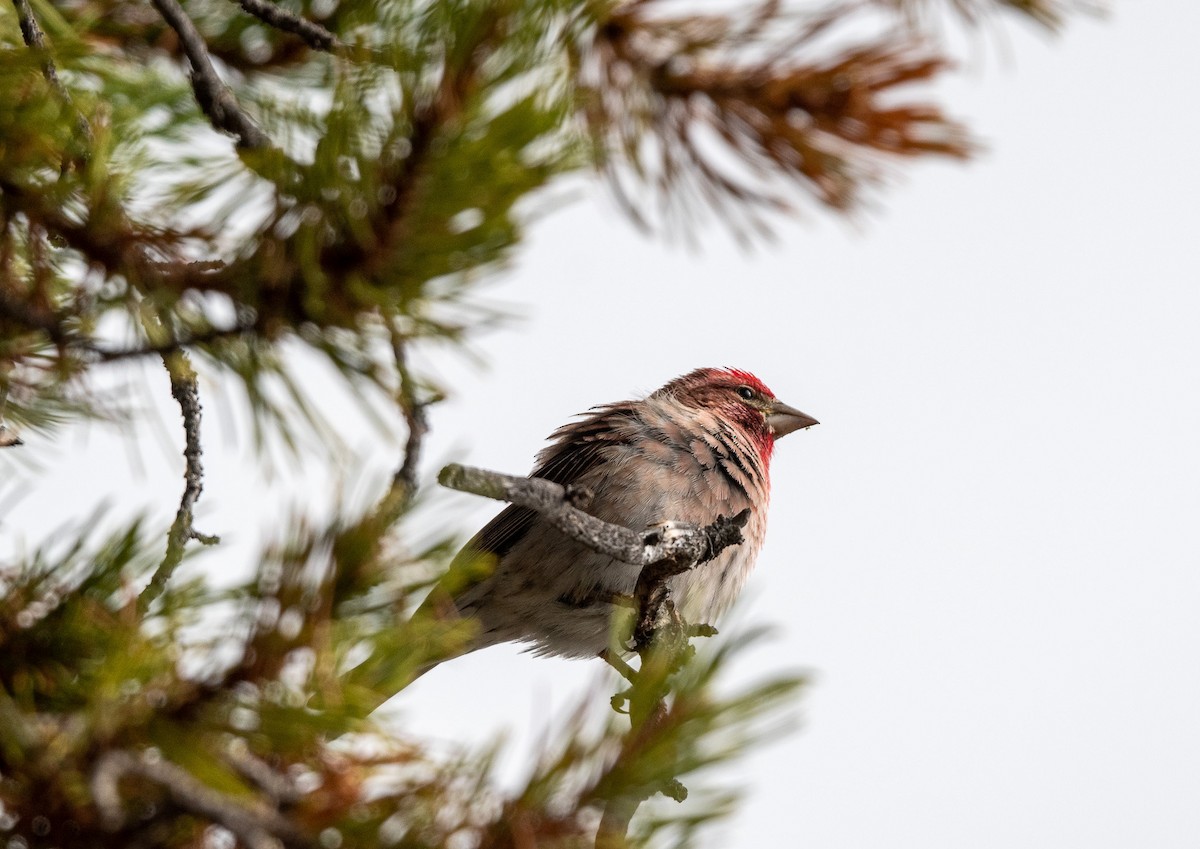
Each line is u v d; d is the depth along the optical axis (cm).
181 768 351
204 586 395
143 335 424
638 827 349
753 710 342
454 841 352
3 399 529
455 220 378
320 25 640
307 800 354
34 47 459
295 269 388
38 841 352
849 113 724
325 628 370
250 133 473
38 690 385
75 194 426
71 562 411
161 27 744
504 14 371
